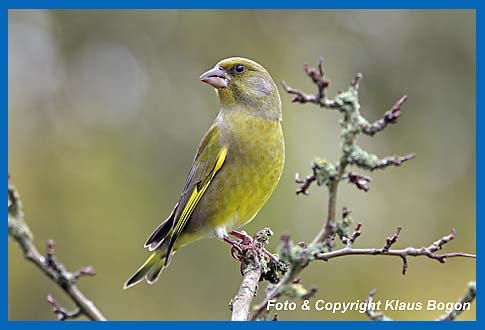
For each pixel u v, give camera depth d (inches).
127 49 621.6
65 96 607.8
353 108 165.6
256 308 171.3
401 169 558.9
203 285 492.7
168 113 591.2
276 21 610.5
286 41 604.4
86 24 627.5
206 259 496.7
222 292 491.5
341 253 207.5
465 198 554.3
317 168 165.8
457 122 577.9
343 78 596.4
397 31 606.5
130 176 554.6
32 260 156.1
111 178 546.0
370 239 507.5
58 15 629.3
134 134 583.8
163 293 492.7
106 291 497.4
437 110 583.5
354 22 613.0
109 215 526.0
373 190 528.7
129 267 509.0
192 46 607.8
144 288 495.5
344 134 165.0
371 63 599.8
